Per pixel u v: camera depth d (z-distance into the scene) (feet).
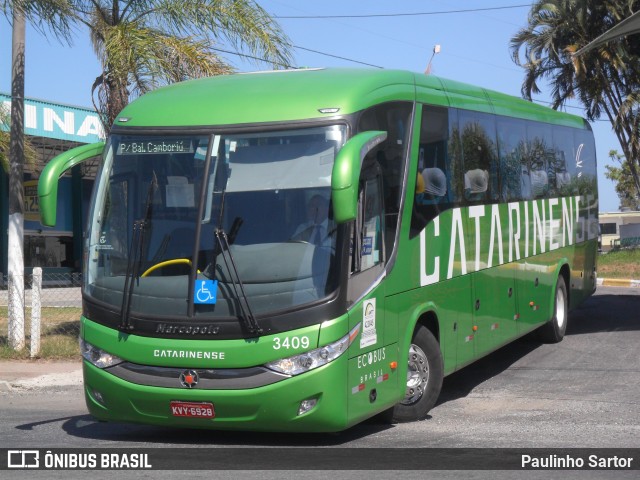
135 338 24.84
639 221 204.85
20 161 46.11
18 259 45.91
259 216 24.58
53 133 104.32
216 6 45.32
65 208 124.06
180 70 44.39
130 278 25.26
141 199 25.81
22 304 45.88
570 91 120.26
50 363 43.60
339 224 24.23
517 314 39.88
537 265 43.06
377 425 29.48
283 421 23.93
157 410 24.84
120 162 26.48
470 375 39.99
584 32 112.78
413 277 28.81
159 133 26.11
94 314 25.71
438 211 31.07
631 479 22.06
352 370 24.64
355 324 24.76
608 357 43.42
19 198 45.96
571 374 39.45
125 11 46.73
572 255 49.57
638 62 114.42
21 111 46.19
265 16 46.26
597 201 56.08
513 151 40.11
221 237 24.49
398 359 27.61
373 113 26.58
